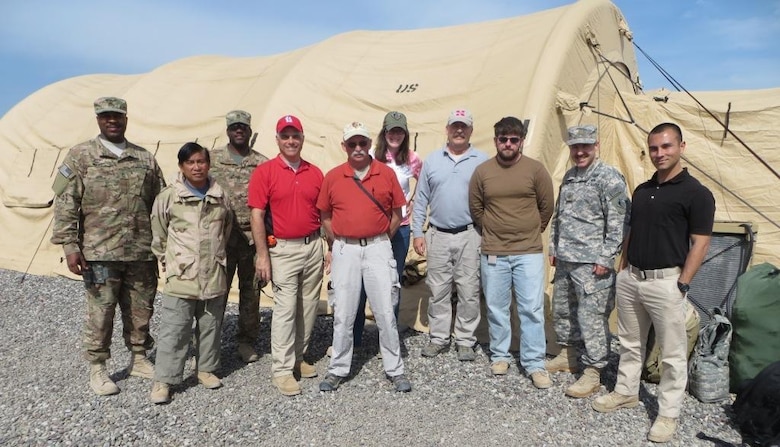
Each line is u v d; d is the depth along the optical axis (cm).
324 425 407
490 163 477
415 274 629
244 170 522
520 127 456
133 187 457
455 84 705
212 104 898
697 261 378
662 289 389
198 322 462
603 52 742
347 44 873
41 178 969
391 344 464
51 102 1102
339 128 742
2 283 834
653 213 394
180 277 438
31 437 385
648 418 421
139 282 477
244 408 434
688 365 471
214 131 848
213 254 450
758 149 663
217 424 408
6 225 970
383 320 461
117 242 450
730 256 569
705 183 686
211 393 461
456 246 507
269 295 714
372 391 466
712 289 575
